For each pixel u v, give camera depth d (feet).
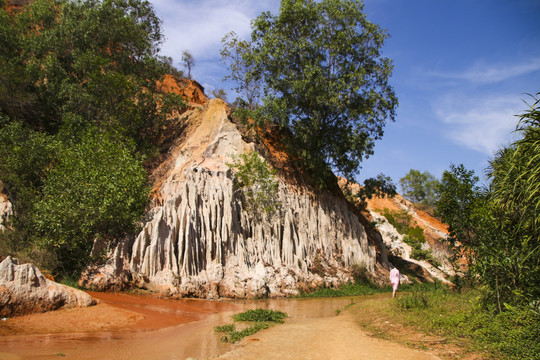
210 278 74.59
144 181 80.12
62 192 67.97
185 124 113.70
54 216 64.03
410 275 130.62
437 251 165.58
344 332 38.01
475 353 28.37
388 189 134.51
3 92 89.04
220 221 82.43
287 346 33.50
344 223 115.75
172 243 71.82
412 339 33.86
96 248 66.33
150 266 67.92
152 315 47.62
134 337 36.52
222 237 81.25
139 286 65.51
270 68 114.01
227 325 43.19
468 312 38.34
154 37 140.46
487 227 41.24
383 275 114.83
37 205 65.67
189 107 119.96
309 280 92.94
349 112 112.57
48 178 71.10
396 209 201.67
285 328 41.98
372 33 112.27
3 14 111.14
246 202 92.68
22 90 93.71
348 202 132.46
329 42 112.27
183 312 52.95
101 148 75.66
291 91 111.45
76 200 66.69
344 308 58.75
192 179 83.56
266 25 115.65
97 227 68.03
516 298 35.99
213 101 111.65
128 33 120.16
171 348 33.19
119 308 46.24
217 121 106.93
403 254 151.12
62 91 96.27
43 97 101.40
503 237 38.81
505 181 38.40
